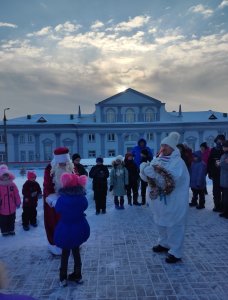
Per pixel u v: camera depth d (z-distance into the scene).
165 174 4.57
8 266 4.76
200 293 3.77
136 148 9.52
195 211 8.26
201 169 8.42
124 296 3.75
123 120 47.72
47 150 46.78
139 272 4.42
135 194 9.41
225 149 7.08
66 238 3.92
